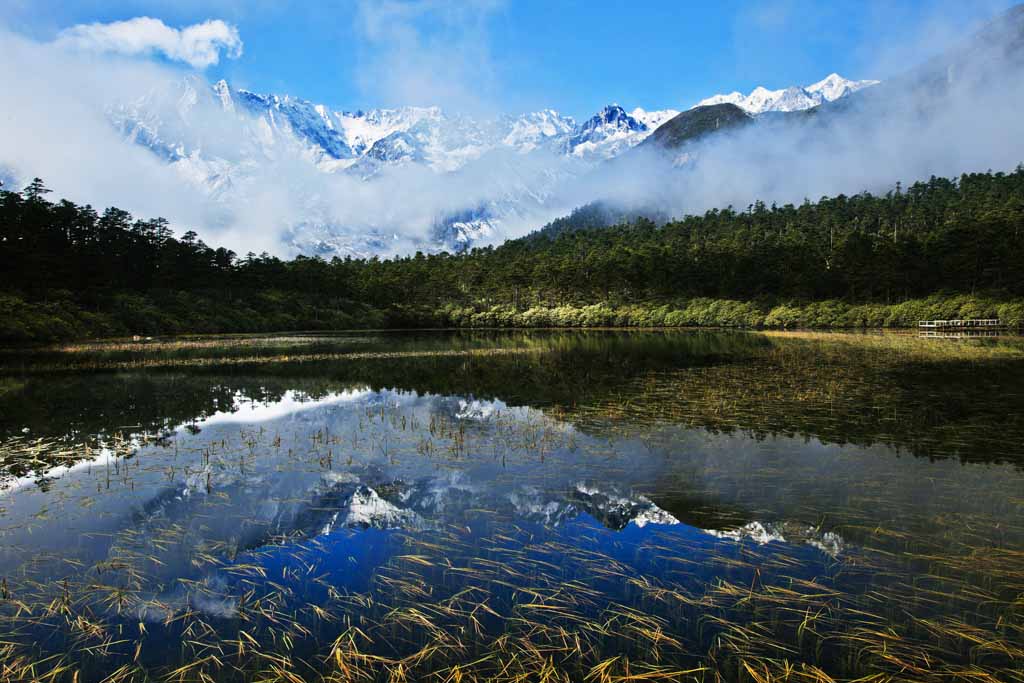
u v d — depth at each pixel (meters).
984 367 24.94
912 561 6.58
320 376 25.59
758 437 12.69
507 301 104.19
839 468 10.28
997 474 9.84
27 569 6.60
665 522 7.84
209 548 7.13
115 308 68.00
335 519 8.08
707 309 81.75
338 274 110.19
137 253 84.56
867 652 4.92
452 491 9.30
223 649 5.08
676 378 23.06
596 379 23.33
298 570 6.50
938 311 64.94
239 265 98.75
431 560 6.71
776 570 6.38
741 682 4.55
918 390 18.83
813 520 7.84
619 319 86.44
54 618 5.60
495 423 14.75
